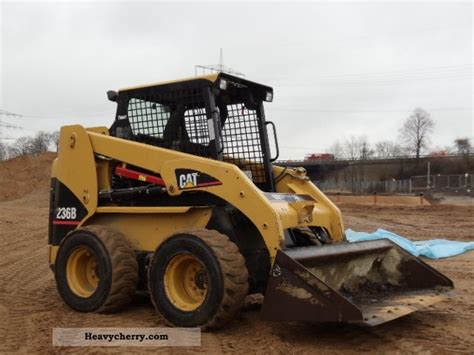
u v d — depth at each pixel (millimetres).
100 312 6910
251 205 6074
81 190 7613
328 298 5258
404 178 76562
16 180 41906
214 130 6812
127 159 7172
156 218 6996
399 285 6859
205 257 5910
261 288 6504
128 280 6855
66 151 7816
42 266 11273
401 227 19641
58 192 7871
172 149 7152
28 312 7113
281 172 7648
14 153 73375
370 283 6742
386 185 64000
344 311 5176
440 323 6438
